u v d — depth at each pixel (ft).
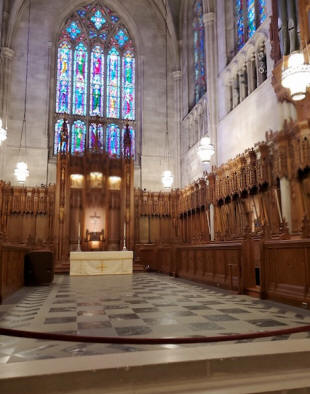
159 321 18.72
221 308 22.65
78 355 13.07
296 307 22.56
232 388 10.14
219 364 10.85
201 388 10.16
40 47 85.05
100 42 91.71
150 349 13.84
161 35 94.02
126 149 78.89
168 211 82.02
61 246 69.05
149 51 92.89
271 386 10.24
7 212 72.49
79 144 84.84
